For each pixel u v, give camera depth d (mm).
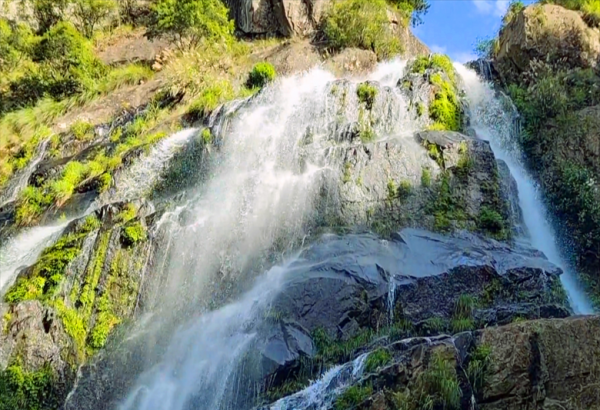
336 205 10328
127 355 9148
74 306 9758
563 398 6160
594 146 12125
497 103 13883
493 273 8641
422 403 6273
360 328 8289
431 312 8328
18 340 9102
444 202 10352
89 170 13586
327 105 12562
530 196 12133
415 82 13078
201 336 8930
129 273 10016
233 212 10758
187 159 12828
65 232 11164
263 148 12180
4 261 11477
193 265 10086
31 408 8672
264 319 8477
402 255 9172
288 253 9891
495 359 6449
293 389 7605
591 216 11109
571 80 13797
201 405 8117
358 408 6434
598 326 6461
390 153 10828
